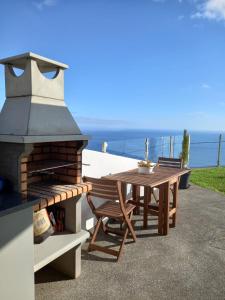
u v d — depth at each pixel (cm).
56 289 260
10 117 233
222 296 254
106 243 361
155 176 405
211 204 544
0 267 186
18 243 198
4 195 211
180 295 254
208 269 301
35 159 286
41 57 230
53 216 289
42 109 234
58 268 288
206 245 360
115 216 328
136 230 408
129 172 441
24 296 209
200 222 444
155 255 330
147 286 267
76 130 265
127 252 337
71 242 265
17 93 237
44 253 243
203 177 826
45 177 304
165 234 390
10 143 219
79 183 288
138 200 468
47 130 231
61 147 294
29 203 198
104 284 269
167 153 1052
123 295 252
